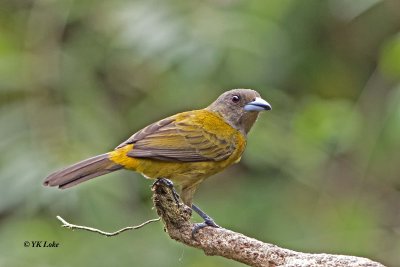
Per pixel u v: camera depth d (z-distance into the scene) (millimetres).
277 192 13781
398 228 14125
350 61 15070
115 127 13570
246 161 13602
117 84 14242
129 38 12898
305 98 14359
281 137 13672
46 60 13812
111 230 12211
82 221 12172
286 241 13359
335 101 14477
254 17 13398
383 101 14812
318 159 13883
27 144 12625
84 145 12805
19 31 14617
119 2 13641
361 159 14430
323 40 14547
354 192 14328
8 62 13688
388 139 13125
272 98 13758
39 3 14188
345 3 13789
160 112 13977
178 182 9906
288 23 14125
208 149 9938
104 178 12281
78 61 13945
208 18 13062
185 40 12781
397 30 15000
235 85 13234
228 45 12852
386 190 14539
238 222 13430
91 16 14117
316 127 13781
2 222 12492
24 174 12188
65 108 13211
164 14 13023
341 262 7379
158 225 12617
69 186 9062
